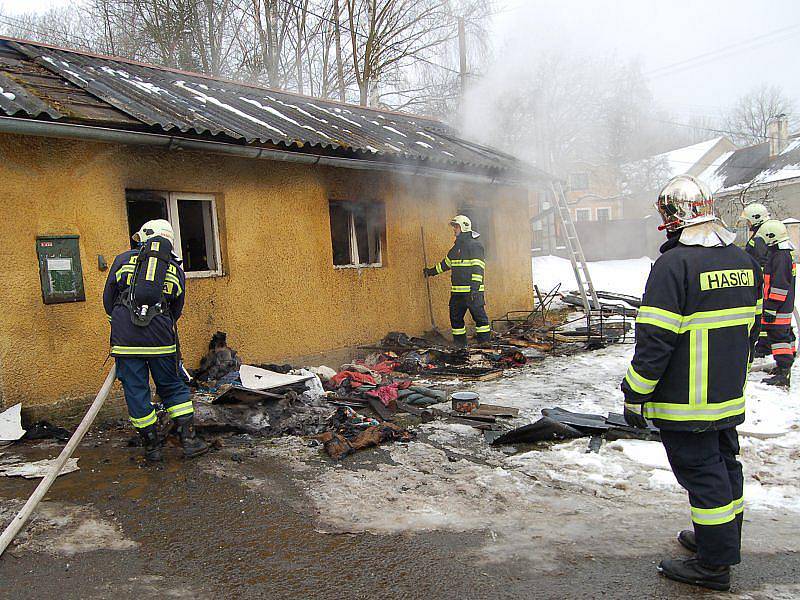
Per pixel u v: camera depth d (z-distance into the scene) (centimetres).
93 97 570
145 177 578
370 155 725
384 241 838
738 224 715
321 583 281
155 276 427
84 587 279
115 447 472
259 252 674
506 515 354
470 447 474
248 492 386
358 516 352
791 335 612
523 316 1092
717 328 270
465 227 857
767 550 308
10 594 272
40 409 503
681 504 367
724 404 271
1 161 485
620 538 324
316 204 735
